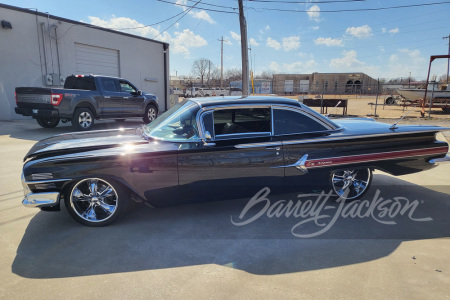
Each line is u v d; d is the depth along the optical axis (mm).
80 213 3533
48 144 3695
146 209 4059
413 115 18219
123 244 3176
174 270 2732
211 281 2574
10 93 13102
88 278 2602
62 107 9352
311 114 3922
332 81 63125
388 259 2920
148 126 4129
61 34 14633
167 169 3471
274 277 2637
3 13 12547
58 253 2992
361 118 5082
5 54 12789
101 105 10484
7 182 4992
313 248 3129
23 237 3291
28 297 2352
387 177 5574
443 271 2725
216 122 3715
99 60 16609
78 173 3309
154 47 19609
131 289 2459
